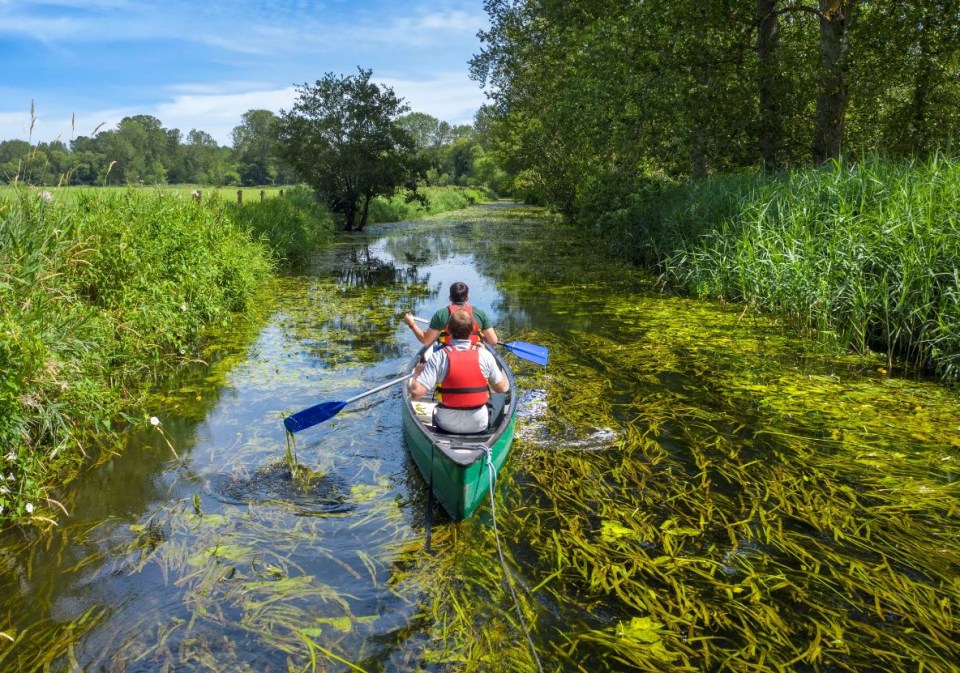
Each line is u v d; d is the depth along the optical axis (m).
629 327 9.20
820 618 3.21
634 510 4.27
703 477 4.71
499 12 25.25
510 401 5.08
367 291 12.48
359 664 2.91
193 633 3.11
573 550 3.82
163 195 9.88
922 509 4.21
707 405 6.12
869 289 7.78
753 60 15.78
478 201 62.03
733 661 2.92
